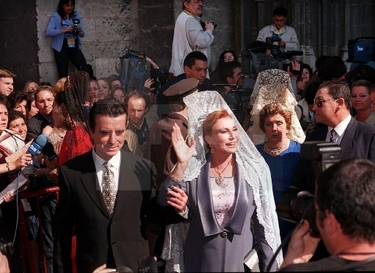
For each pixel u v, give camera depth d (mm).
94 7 9141
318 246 2926
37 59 8828
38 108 6273
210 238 3873
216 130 3830
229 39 9828
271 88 4465
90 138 4148
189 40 7863
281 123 4160
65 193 3916
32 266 5031
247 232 3939
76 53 8781
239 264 3869
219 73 5691
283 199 2955
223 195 3893
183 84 3930
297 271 2516
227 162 3934
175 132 3809
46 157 4777
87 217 3857
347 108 4484
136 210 3861
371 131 4441
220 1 9688
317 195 2672
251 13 9906
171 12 9055
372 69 6723
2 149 5098
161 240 3916
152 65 5891
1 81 7211
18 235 4934
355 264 2521
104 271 3422
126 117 3816
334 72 6684
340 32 10773
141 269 3051
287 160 4113
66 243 3953
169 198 3795
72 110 4262
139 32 9328
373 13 10930
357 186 2590
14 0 9055
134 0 9281
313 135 4594
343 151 4418
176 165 3812
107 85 4438
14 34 9141
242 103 4410
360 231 2572
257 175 3959
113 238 3836
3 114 5258
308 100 5871
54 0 8883
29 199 5309
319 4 10516
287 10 10180
